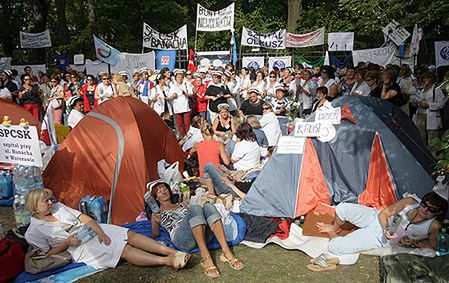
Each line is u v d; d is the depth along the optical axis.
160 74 11.98
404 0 4.88
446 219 5.40
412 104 8.91
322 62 19.75
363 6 5.15
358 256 4.87
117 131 6.46
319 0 28.69
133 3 28.05
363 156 5.97
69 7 27.48
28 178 5.86
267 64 19.47
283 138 6.15
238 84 13.27
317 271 4.59
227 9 17.94
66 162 6.54
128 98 7.01
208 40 29.73
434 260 3.99
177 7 28.64
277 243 5.21
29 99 12.17
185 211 5.13
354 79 9.51
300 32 22.75
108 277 4.52
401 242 4.85
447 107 8.03
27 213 5.81
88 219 4.77
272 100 10.91
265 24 27.77
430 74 8.30
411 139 6.26
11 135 5.60
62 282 4.39
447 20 4.38
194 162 7.78
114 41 27.78
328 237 5.28
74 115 8.83
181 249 4.95
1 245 4.48
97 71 17.19
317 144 6.07
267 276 4.52
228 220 5.37
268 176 6.08
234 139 8.02
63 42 21.62
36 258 4.50
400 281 3.86
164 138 7.30
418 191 5.73
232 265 4.68
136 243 4.81
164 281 4.45
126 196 6.16
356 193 5.94
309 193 5.88
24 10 27.05
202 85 12.49
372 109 6.15
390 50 14.78
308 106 10.76
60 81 12.98
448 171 4.14
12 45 26.36
